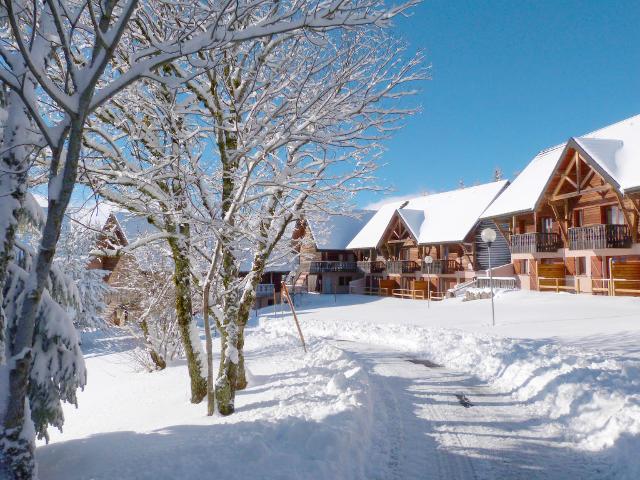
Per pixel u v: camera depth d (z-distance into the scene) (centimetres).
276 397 898
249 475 480
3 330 507
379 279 5394
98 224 1069
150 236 868
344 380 912
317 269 5709
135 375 1540
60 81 766
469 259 4225
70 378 604
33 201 626
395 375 1152
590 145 2753
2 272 495
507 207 3459
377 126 839
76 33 806
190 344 1001
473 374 1151
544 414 759
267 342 2000
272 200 925
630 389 761
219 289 1015
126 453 607
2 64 485
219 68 808
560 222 3156
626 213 2612
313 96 795
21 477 456
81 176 737
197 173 798
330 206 1062
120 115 877
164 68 812
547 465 554
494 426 708
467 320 2314
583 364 990
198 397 990
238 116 809
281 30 480
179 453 554
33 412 592
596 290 2833
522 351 1230
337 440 559
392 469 550
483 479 521
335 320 2891
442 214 4734
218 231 753
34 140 466
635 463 519
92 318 2066
